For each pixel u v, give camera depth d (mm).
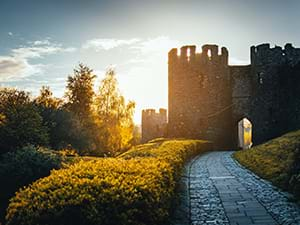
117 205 5066
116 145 41844
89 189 5336
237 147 39188
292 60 36656
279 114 36625
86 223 4562
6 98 27453
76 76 45406
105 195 5129
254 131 38125
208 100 38531
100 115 43000
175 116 39656
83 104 43844
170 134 39812
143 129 57188
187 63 39438
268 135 37000
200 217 8023
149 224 5602
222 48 39438
